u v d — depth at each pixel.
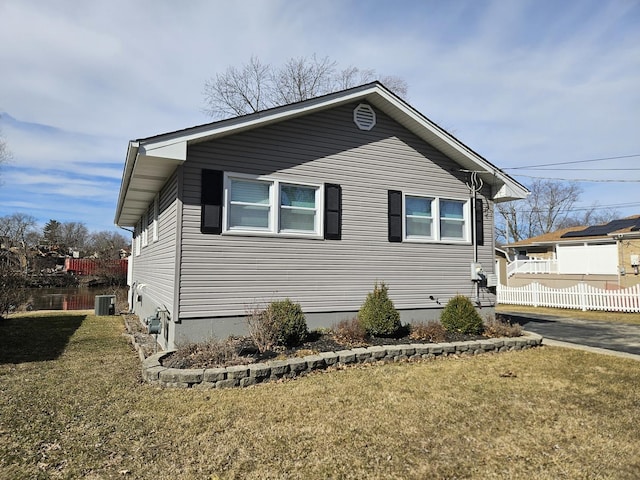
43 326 11.05
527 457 3.38
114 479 2.95
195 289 6.80
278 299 7.50
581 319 13.06
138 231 14.75
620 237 20.67
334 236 8.18
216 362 5.56
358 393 4.92
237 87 23.55
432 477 3.04
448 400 4.71
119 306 17.55
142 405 4.44
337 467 3.16
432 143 9.42
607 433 3.86
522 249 29.94
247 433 3.75
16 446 3.44
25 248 38.66
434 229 9.45
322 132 8.21
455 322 8.15
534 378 5.65
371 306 7.62
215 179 7.12
